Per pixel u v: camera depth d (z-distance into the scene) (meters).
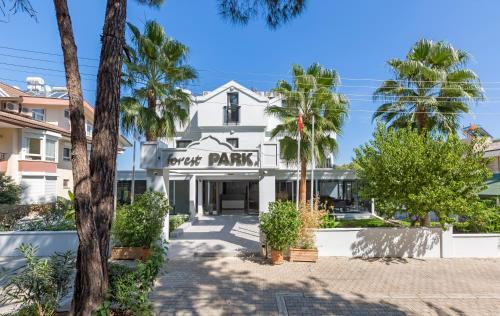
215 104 21.94
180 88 15.59
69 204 14.88
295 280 7.53
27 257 4.86
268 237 9.02
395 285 7.19
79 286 4.52
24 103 24.36
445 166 9.05
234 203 22.64
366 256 9.81
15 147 19.23
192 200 19.17
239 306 5.96
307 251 9.20
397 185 9.53
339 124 15.01
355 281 7.48
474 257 9.75
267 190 10.75
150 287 5.38
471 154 9.52
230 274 7.99
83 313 4.41
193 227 15.37
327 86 14.88
